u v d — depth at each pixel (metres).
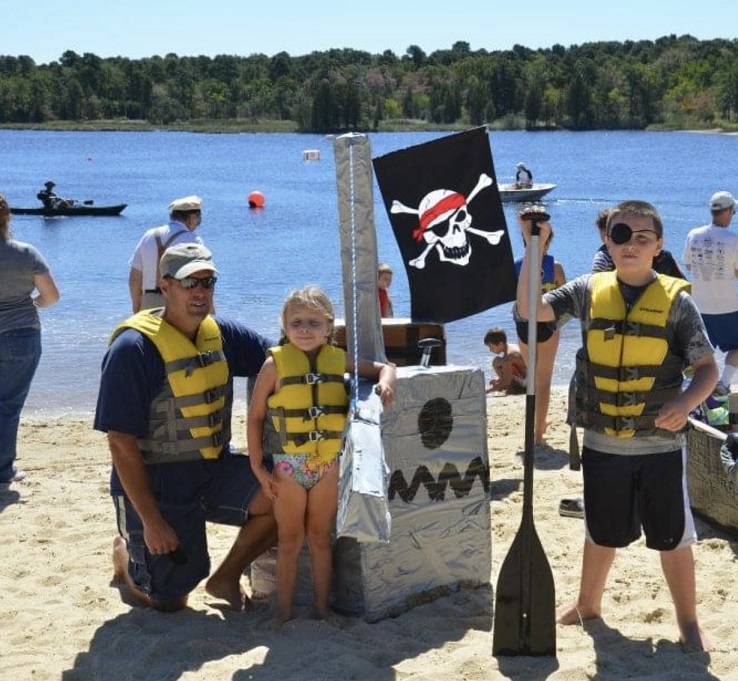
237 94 190.75
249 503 5.23
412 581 5.18
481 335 15.23
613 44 199.75
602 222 7.06
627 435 4.57
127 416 4.95
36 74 196.88
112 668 4.64
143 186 54.47
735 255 9.63
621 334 4.52
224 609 5.38
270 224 33.78
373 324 5.24
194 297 5.03
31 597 5.53
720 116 161.75
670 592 4.89
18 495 7.38
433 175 5.60
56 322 16.58
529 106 160.38
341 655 4.64
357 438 4.43
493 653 4.61
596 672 4.45
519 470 7.71
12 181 59.16
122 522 5.29
